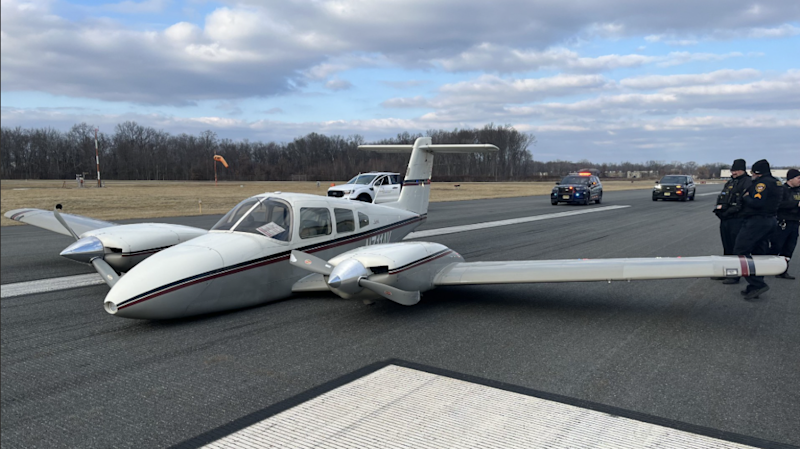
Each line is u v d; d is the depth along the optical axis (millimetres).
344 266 4848
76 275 7762
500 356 4133
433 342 4508
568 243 11234
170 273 4914
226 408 3252
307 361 4066
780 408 3145
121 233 6484
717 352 4195
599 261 5289
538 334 4723
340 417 3074
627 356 4113
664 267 4840
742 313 5422
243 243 5570
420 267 5379
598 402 3246
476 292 6477
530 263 5605
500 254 9742
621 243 11188
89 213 19062
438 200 29031
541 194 37094
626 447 2662
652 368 3842
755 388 3461
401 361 4039
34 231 13680
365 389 3490
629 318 5258
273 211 6094
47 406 3348
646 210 20953
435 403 3250
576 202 23656
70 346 4531
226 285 5297
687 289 6602
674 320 5176
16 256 9500
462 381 3611
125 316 4691
